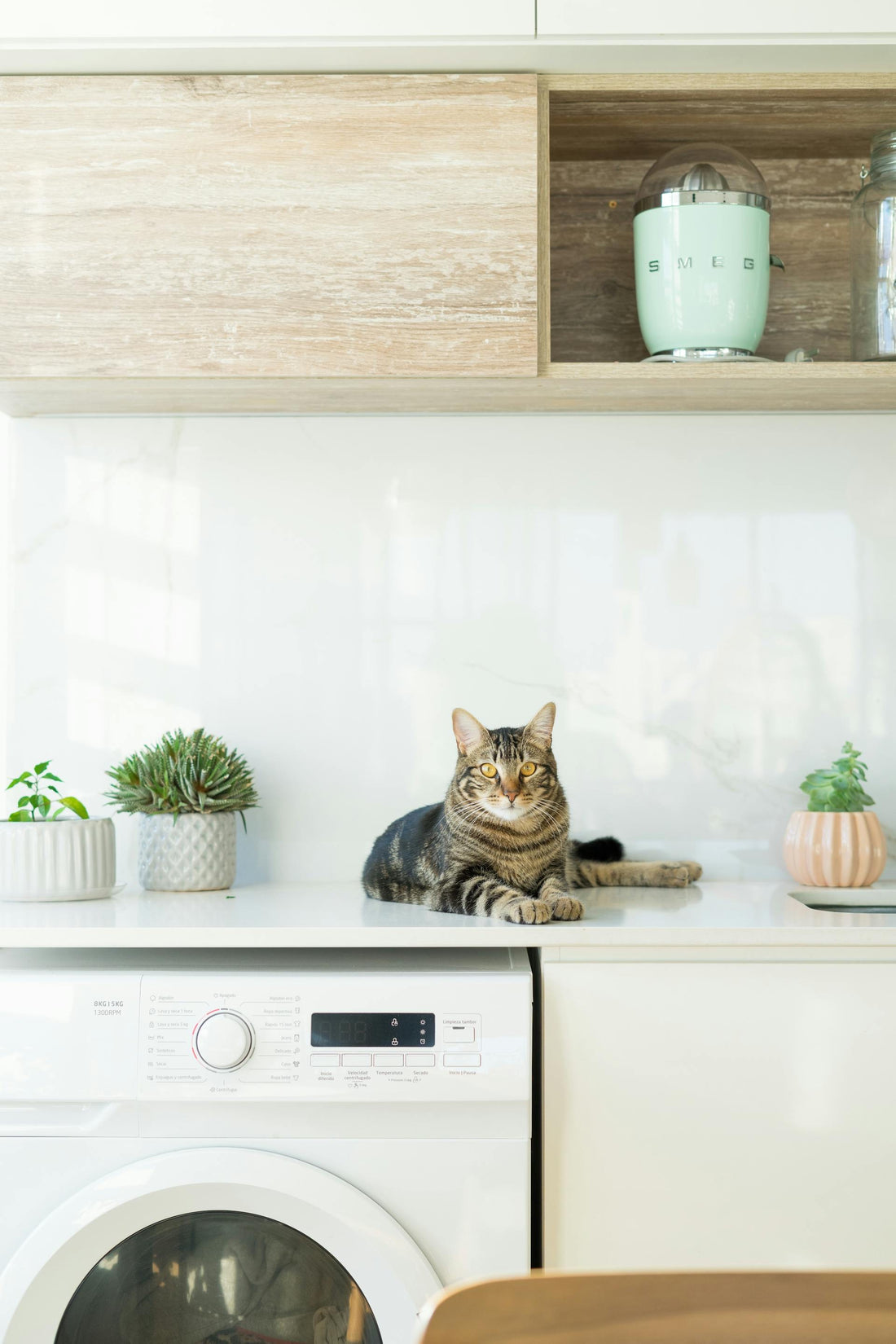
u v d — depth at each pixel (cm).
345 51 130
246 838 164
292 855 164
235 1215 116
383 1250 111
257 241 132
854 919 123
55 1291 112
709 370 137
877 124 151
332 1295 115
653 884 153
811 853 149
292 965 121
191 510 165
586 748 165
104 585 165
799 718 165
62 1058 113
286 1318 115
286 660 165
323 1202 111
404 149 132
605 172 166
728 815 164
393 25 129
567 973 118
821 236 166
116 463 165
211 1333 116
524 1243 114
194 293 132
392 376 133
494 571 165
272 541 165
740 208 140
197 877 148
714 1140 118
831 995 118
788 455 165
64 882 137
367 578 165
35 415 164
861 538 165
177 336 132
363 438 165
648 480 165
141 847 151
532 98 133
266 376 132
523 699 165
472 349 132
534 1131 122
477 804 132
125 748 164
